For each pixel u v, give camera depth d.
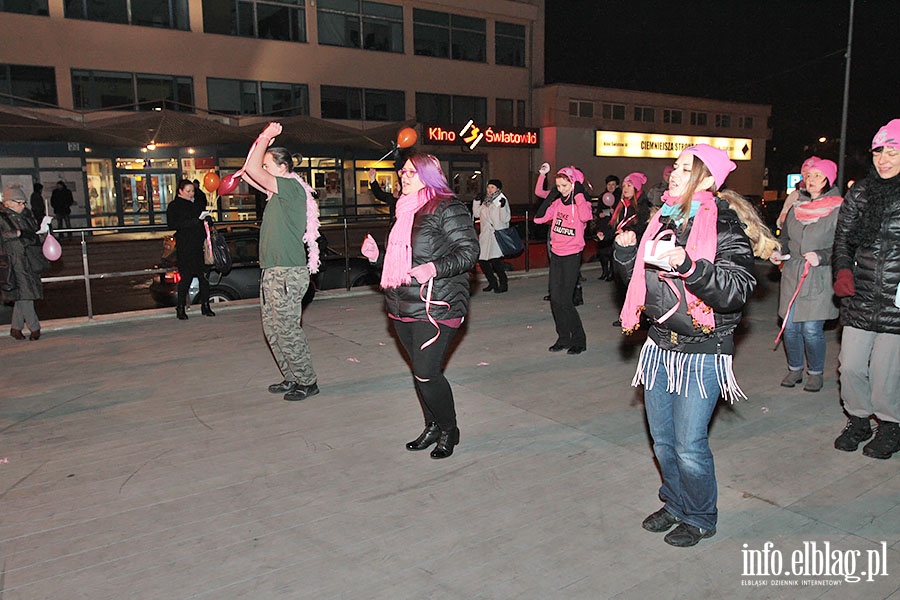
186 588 2.94
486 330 7.76
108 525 3.48
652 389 3.17
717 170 2.79
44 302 13.51
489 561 3.11
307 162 28.03
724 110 39.97
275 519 3.52
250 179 4.91
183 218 8.10
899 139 3.76
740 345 6.93
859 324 4.09
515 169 33.84
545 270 12.31
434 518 3.51
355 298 9.80
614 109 35.06
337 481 3.95
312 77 28.19
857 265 4.06
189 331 7.77
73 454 4.37
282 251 5.04
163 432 4.73
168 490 3.86
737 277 2.72
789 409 5.04
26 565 3.12
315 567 3.09
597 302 9.48
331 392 5.58
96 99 23.89
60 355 6.76
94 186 24.73
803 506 3.57
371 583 2.96
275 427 4.81
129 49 24.23
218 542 3.31
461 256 3.87
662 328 3.01
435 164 4.04
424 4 30.53
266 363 6.45
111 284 15.96
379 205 30.14
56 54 22.97
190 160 26.34
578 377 5.93
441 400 4.17
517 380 5.86
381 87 29.92
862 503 3.60
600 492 3.78
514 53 33.59
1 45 22.08
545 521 3.47
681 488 3.22
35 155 23.23
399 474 4.04
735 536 3.29
